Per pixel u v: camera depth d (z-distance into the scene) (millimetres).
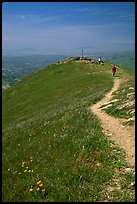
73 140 20406
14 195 13633
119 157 16844
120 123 24484
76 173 14984
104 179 14289
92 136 20453
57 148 19656
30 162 17969
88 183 14141
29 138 24484
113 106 30031
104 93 43906
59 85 76375
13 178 15766
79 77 79125
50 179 14656
